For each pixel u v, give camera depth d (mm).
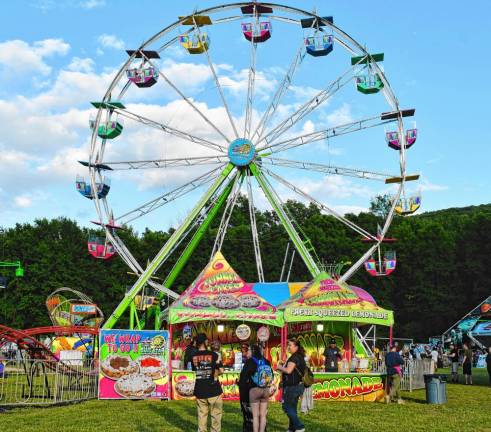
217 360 11250
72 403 17531
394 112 32125
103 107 33469
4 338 18844
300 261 67312
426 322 64812
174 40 33688
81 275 63906
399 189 32094
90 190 33125
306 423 13758
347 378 19000
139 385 18594
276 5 32812
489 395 20938
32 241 64375
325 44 32094
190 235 67125
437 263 63781
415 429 12922
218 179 32062
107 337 18781
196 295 20188
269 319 19734
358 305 20141
